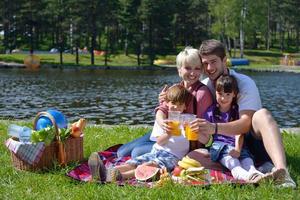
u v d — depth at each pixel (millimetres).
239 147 5594
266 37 84562
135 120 18812
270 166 5574
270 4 81312
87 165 5918
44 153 5859
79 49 68625
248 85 5797
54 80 38469
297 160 6410
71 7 58969
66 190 5043
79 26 59406
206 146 5859
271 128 5395
